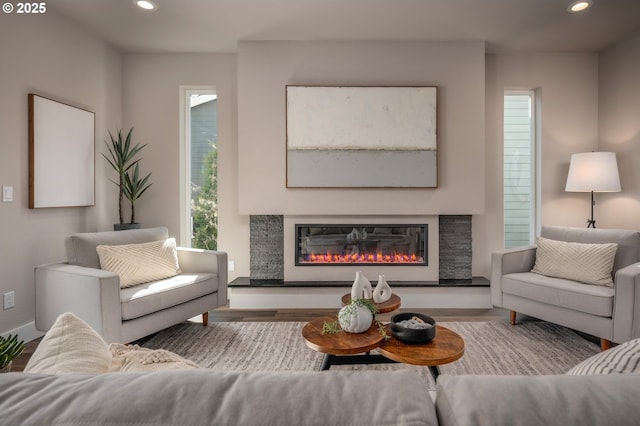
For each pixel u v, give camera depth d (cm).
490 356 254
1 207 268
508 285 309
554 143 411
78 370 73
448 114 378
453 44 376
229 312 361
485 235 412
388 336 190
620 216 383
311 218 383
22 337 283
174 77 409
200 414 47
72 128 331
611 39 374
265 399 49
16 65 278
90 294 233
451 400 51
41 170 298
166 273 300
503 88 409
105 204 382
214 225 430
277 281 383
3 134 269
